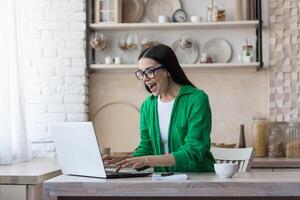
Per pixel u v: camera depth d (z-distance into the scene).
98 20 4.77
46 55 4.73
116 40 4.86
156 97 2.94
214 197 2.48
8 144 3.86
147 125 2.97
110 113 4.86
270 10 4.73
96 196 2.48
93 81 4.87
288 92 4.71
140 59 2.83
